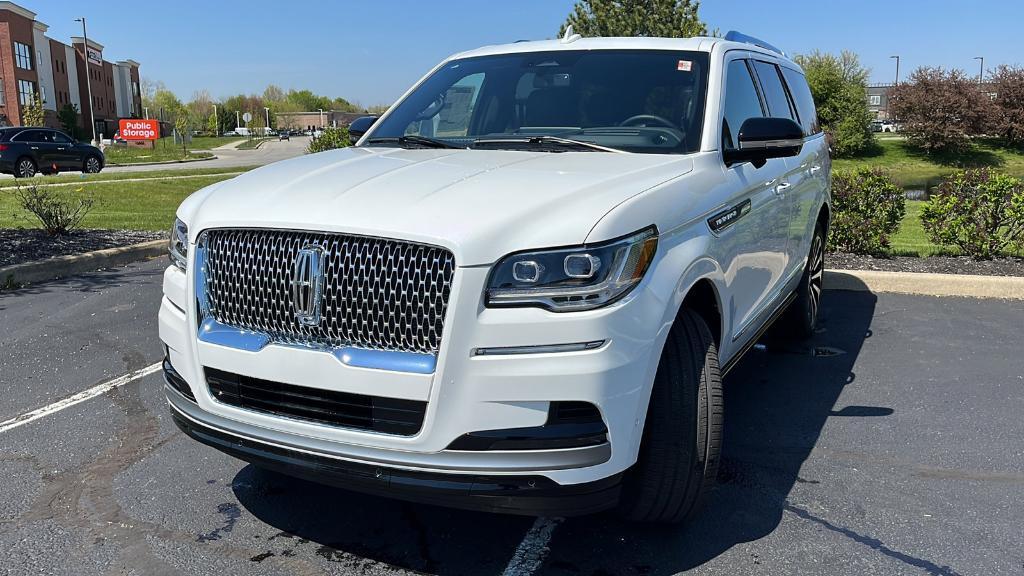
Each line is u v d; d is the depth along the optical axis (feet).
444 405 8.57
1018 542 10.69
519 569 9.98
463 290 8.48
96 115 323.78
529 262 8.57
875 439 14.26
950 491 12.20
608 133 12.89
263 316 9.54
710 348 10.29
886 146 214.07
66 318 22.38
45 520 11.12
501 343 8.50
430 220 8.84
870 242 30.45
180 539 10.65
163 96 458.09
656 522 10.69
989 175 29.30
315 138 56.59
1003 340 20.76
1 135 88.17
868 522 11.21
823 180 19.89
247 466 12.99
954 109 196.34
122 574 9.80
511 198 9.28
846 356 19.45
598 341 8.63
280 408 9.48
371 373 8.77
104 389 16.62
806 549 10.46
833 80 204.13
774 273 15.35
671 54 14.15
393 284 8.80
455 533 10.87
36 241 33.04
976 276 26.14
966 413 15.56
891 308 24.35
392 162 11.44
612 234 8.85
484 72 15.07
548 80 14.24
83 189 60.49
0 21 230.27
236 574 9.82
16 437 14.10
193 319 10.09
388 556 10.28
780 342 20.77
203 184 70.38
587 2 84.23
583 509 8.92
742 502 11.80
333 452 9.12
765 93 16.10
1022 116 196.03
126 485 12.25
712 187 11.39
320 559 10.19
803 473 12.83
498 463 8.59
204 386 10.06
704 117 12.73
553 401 8.56
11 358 18.66
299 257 9.15
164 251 33.76
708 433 9.96
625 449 9.01
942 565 10.11
